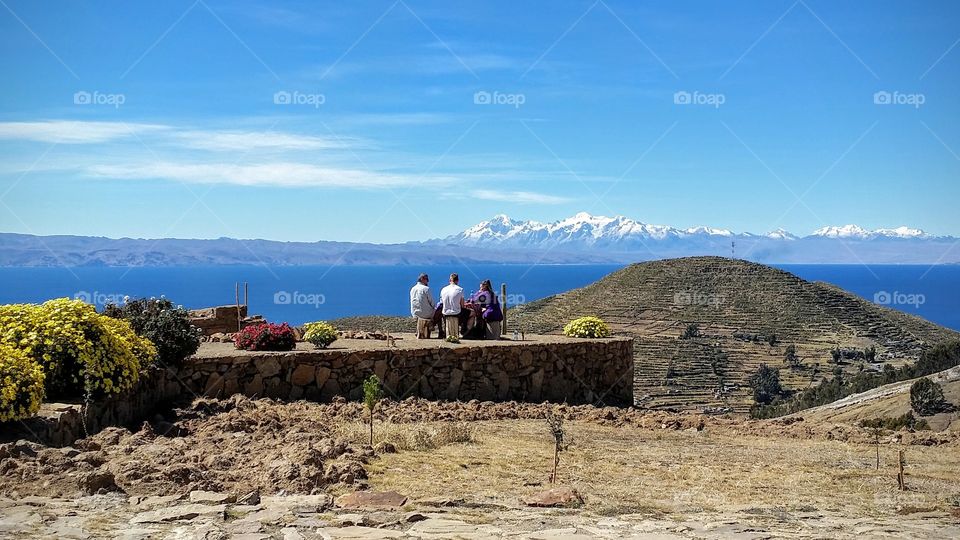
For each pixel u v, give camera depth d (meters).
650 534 8.48
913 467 14.13
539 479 11.77
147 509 8.81
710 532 8.68
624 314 139.00
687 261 162.88
